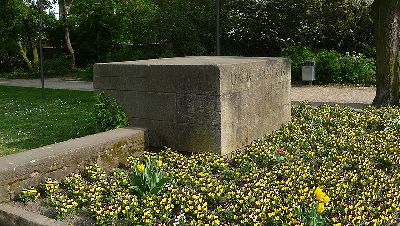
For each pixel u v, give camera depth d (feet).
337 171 17.08
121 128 20.75
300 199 14.25
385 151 19.11
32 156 16.31
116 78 21.72
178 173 16.65
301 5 60.80
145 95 20.94
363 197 14.48
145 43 66.69
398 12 29.76
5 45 77.05
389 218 13.17
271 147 19.54
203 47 63.36
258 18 63.36
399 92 30.19
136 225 12.87
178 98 20.01
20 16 67.26
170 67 19.99
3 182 14.97
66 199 14.73
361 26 60.34
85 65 78.84
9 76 72.02
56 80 63.87
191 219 13.46
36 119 31.71
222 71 18.88
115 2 74.59
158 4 71.00
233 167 18.07
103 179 16.53
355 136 21.74
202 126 19.54
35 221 13.30
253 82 21.06
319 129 22.85
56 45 82.23
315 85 53.67
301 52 57.26
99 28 76.28
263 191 14.89
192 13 64.13
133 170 17.12
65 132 26.86
